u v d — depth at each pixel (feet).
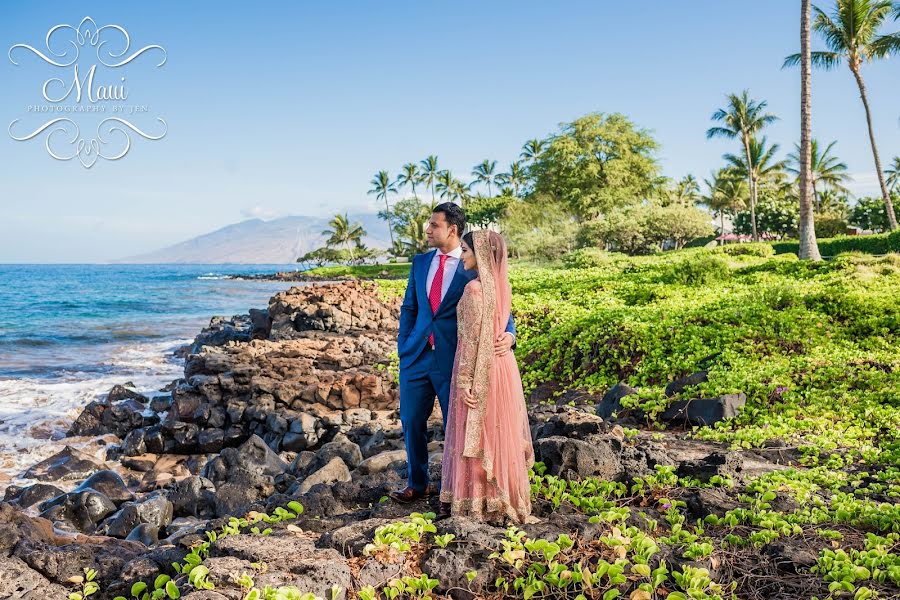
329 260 369.91
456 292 14.64
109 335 92.38
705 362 35.76
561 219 182.29
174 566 12.42
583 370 40.27
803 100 80.28
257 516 15.03
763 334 38.34
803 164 79.97
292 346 54.08
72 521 23.85
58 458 33.73
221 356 45.83
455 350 14.76
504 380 14.01
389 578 11.64
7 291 193.57
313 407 38.88
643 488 16.53
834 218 184.96
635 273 78.84
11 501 26.89
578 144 204.95
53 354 74.08
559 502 15.44
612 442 18.22
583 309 55.42
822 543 13.35
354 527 13.19
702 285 64.39
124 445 37.58
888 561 12.09
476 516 13.74
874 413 25.35
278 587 10.61
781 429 24.77
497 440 13.75
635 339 39.58
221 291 214.48
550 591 11.47
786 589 11.57
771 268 70.59
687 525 14.61
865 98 117.91
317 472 23.11
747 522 14.49
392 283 104.42
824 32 114.62
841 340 37.86
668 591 11.41
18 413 43.96
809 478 18.29
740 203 244.01
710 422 26.71
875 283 50.93
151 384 55.77
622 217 169.99
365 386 39.68
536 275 91.50
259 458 28.25
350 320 75.82
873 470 19.72
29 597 11.85
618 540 12.38
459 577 11.71
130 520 22.29
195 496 24.14
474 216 253.44
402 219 336.70
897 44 107.86
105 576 13.05
